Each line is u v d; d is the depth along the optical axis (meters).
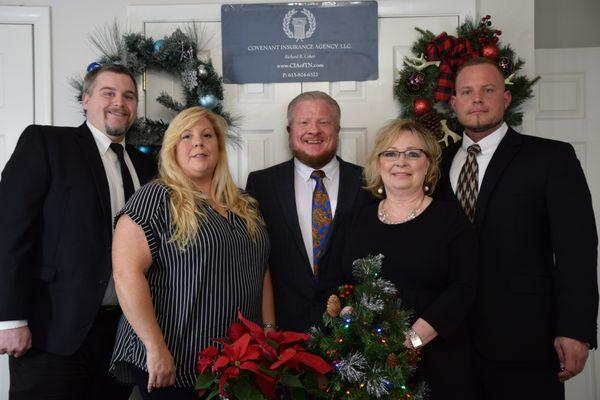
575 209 1.86
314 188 2.27
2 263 1.81
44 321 1.88
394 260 1.73
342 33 2.67
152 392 1.61
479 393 1.91
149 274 1.66
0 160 2.66
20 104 2.66
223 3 2.69
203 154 1.74
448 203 1.79
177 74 2.62
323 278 2.11
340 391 1.44
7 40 2.65
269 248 1.92
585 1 3.03
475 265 1.72
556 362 1.86
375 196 1.97
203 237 1.63
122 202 2.07
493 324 1.87
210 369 1.40
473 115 2.03
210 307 1.63
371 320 1.43
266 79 2.69
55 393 1.86
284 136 2.70
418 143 1.80
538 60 3.04
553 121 3.03
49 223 1.91
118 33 2.68
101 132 2.11
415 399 1.46
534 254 1.90
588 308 1.79
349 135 2.70
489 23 2.49
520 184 1.92
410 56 2.66
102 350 1.96
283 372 1.36
